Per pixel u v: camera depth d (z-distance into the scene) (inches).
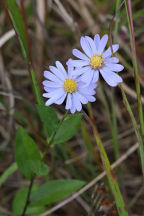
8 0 13.4
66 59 14.0
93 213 15.4
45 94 12.7
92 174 16.3
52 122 12.9
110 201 15.2
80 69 12.5
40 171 13.4
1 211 16.6
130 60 18.3
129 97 17.0
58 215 16.6
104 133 18.4
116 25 15.0
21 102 18.4
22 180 17.7
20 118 18.0
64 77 12.9
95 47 12.7
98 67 12.4
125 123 18.4
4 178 15.6
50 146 13.7
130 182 17.3
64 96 12.6
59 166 17.3
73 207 16.5
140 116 13.3
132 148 15.7
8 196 17.4
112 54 12.5
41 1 17.6
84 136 15.7
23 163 13.9
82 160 17.6
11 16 13.6
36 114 17.3
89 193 16.1
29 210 15.2
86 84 12.5
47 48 18.5
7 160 18.0
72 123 13.0
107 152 17.7
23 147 13.7
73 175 16.9
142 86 17.7
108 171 13.0
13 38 18.3
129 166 17.7
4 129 18.3
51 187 14.5
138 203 16.9
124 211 13.0
